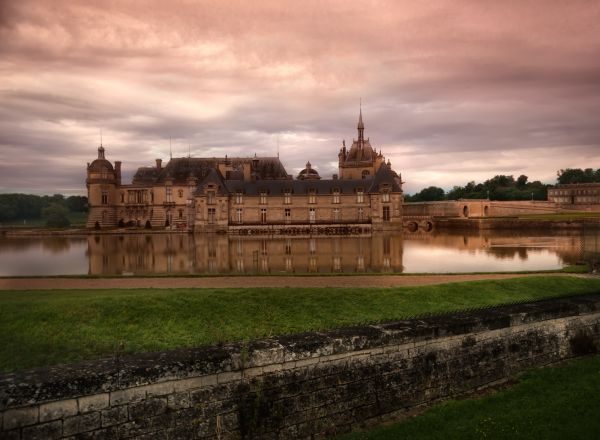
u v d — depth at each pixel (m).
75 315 19.92
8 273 41.38
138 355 10.71
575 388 13.54
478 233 90.69
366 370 12.77
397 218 101.94
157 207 120.88
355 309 22.03
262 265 46.31
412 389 13.46
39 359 17.02
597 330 17.36
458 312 15.76
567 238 74.06
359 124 128.38
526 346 15.71
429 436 11.18
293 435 11.68
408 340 13.45
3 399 8.78
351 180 106.06
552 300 17.72
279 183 105.62
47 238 90.56
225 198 101.94
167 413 10.23
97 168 121.88
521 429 11.16
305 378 11.89
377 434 11.51
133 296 22.25
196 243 74.25
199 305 21.36
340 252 58.25
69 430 9.32
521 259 48.03
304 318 20.89
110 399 9.70
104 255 57.72
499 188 179.88
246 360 11.12
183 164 124.31
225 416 10.86
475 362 14.62
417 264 45.25
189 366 10.48
